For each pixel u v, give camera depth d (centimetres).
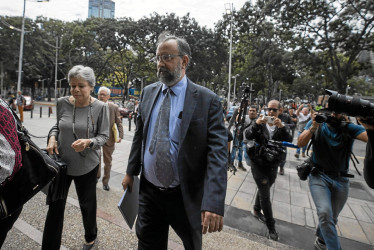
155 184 159
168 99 157
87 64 3666
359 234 295
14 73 3862
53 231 193
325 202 217
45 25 3803
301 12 1873
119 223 270
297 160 684
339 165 223
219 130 147
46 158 160
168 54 150
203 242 244
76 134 209
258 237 275
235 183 456
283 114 559
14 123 132
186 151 144
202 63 3094
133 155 181
